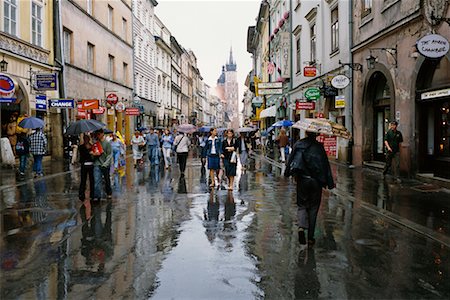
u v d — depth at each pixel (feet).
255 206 34.71
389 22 49.47
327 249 22.18
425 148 44.60
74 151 73.67
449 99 40.32
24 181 50.21
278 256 21.04
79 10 89.15
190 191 43.34
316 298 15.87
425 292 16.39
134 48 135.23
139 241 24.07
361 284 17.25
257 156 100.32
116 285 17.22
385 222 28.14
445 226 26.30
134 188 45.68
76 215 31.40
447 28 37.81
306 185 22.90
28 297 16.05
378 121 58.39
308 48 87.40
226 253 21.61
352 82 62.44
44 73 67.92
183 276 18.24
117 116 120.16
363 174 52.21
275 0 127.44
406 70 45.78
